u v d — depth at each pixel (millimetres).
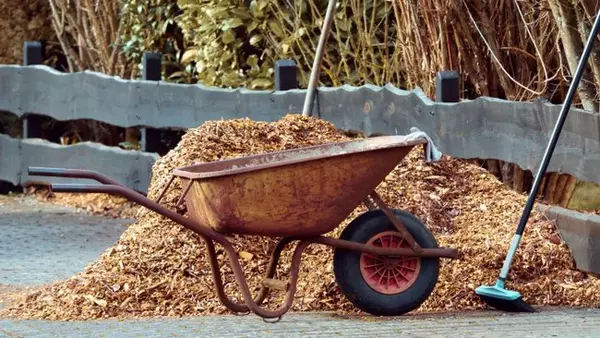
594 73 10430
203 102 14023
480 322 8570
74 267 11242
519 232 9203
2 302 9547
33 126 16703
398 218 8695
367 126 12164
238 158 8805
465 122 11086
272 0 14125
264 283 8586
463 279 9469
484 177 11117
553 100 11633
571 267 9742
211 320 8773
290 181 8219
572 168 9922
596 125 9578
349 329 8352
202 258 9656
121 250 9828
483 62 11867
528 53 11500
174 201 10156
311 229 8398
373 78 13938
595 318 8719
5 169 16828
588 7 10141
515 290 9398
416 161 11133
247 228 8250
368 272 8734
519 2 11500
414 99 11602
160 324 8641
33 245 12555
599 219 9477
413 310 9086
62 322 8789
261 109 13336
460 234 10234
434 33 11930
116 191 7980
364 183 8430
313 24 13961
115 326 8594
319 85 13828
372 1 13766
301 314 8953
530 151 10398
